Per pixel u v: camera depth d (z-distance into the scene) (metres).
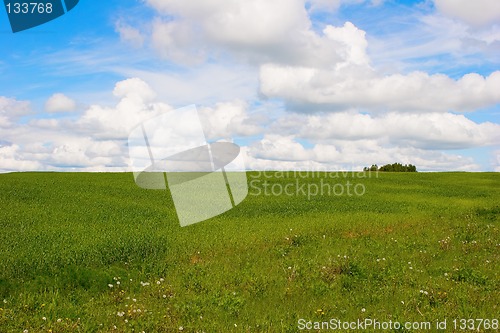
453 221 23.06
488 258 14.56
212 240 18.89
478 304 10.11
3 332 8.37
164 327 8.92
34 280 11.94
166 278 12.91
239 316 9.66
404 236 19.00
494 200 38.81
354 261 13.75
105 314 9.74
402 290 11.17
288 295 11.09
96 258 14.88
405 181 56.97
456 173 70.25
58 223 22.69
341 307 10.21
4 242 17.53
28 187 37.03
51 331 8.41
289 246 17.34
